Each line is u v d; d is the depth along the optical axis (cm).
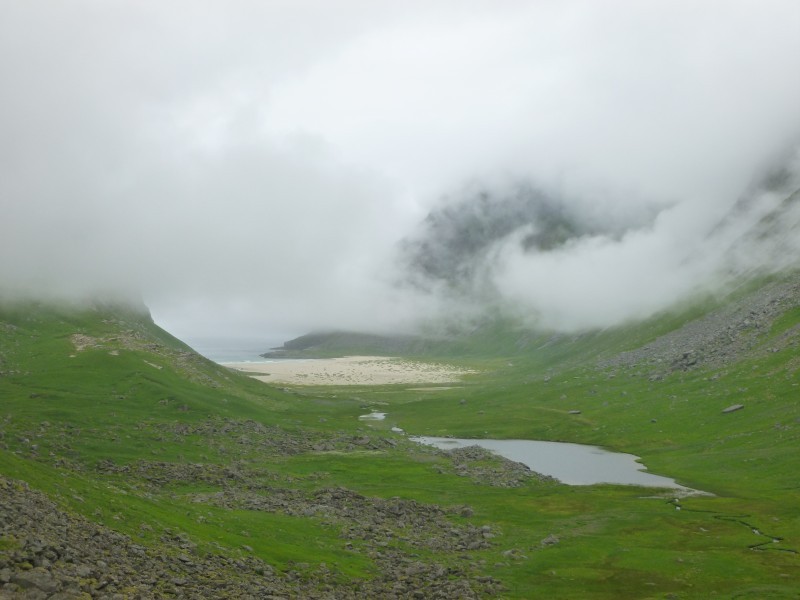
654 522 10775
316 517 9994
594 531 10319
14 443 12975
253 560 6806
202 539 6988
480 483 14238
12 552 4441
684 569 8356
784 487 12725
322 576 6969
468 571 8106
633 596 7456
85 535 5559
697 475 14688
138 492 9275
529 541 9738
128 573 5081
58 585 4150
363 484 13662
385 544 8850
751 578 7975
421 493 12975
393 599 6669
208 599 5075
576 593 7525
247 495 11131
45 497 6141
